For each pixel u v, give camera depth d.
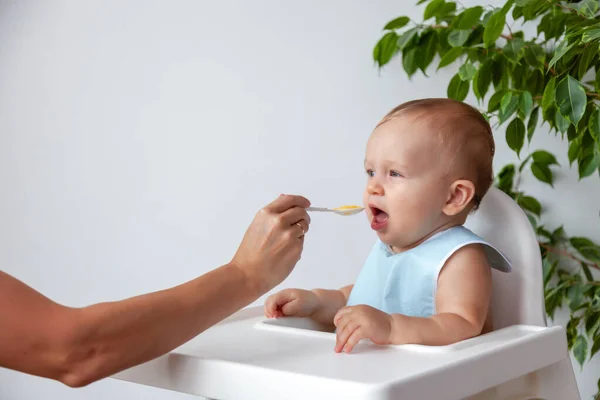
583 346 1.29
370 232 1.56
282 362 0.68
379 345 0.76
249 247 0.78
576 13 1.23
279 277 0.79
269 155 1.68
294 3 1.64
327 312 1.03
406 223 0.96
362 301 1.03
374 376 0.61
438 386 0.64
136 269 1.90
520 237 0.99
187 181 1.81
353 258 1.58
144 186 1.87
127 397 1.91
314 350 0.74
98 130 1.95
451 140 0.96
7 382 2.11
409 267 0.96
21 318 0.63
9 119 2.11
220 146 1.75
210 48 1.76
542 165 1.37
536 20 1.37
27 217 2.09
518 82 1.31
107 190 1.94
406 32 1.40
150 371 0.73
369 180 1.00
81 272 1.99
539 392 0.85
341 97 1.59
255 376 0.65
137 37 1.87
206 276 0.75
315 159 1.62
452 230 0.96
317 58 1.61
